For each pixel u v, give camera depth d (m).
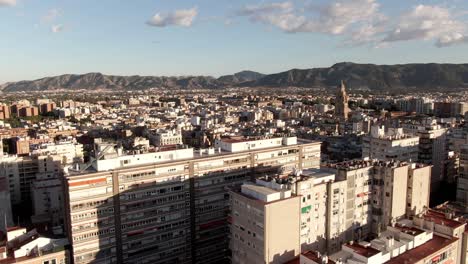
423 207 155.12
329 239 136.12
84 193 134.62
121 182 141.75
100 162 141.38
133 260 147.00
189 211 158.38
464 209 176.50
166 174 151.00
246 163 172.50
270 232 114.75
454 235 121.88
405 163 153.88
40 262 131.50
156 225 150.88
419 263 106.75
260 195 118.56
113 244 142.12
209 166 161.75
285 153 185.12
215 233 166.12
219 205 166.12
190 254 160.62
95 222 137.75
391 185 144.00
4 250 131.62
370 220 151.50
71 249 136.62
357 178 143.38
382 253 106.19
